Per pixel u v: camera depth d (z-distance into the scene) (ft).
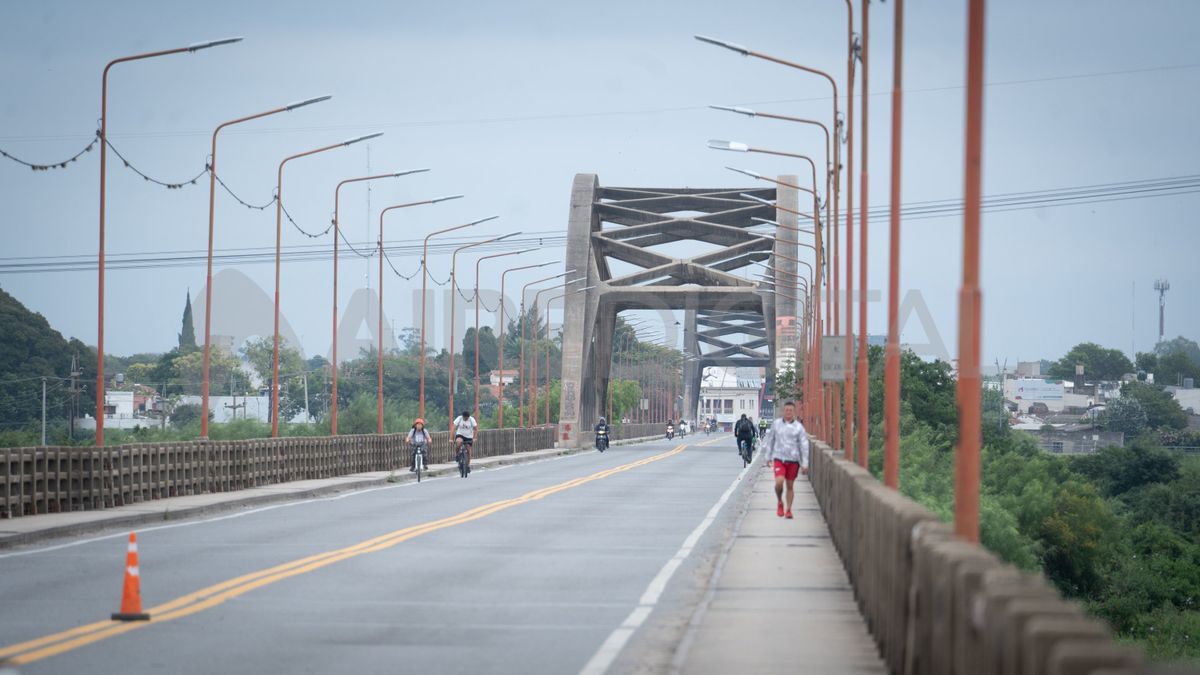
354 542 155.22
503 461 461.37
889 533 72.74
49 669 74.08
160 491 224.12
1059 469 536.42
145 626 90.58
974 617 42.75
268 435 532.32
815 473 260.62
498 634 89.30
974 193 68.33
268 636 86.99
